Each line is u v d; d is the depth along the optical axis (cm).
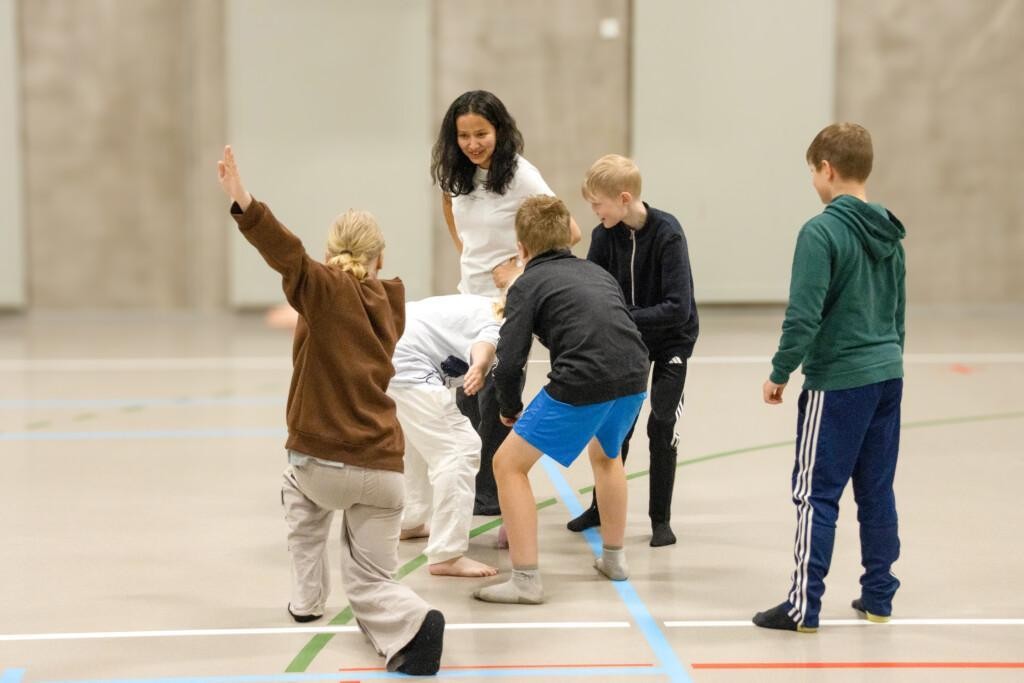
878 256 409
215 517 591
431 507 554
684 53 1404
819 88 1414
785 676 384
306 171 1416
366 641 418
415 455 549
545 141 1436
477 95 536
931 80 1432
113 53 1405
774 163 1420
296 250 372
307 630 429
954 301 1464
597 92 1432
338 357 388
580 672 388
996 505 604
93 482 662
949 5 1424
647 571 503
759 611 450
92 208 1423
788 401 905
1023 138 1442
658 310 518
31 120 1404
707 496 631
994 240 1456
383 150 1420
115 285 1435
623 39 1425
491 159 543
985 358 1109
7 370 1068
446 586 484
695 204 1422
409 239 1432
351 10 1402
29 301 1428
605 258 545
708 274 1429
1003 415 838
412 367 496
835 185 425
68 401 916
